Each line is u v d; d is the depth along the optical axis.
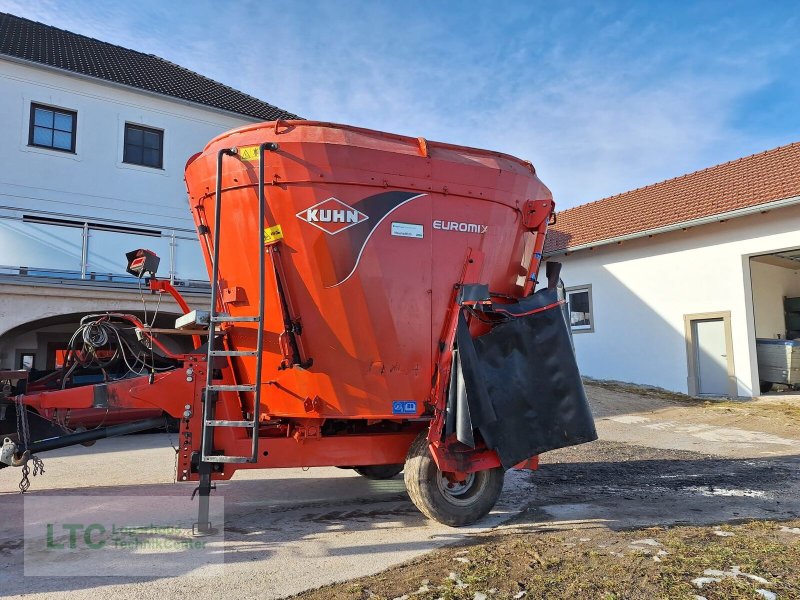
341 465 4.75
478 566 3.81
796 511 5.22
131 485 6.32
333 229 4.43
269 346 4.54
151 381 4.52
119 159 15.39
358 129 4.70
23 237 10.59
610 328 16.38
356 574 3.72
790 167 13.98
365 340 4.52
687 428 10.56
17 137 14.05
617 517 5.04
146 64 18.59
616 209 18.09
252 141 4.54
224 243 4.62
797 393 13.98
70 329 13.84
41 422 4.93
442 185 4.75
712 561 3.82
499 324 4.84
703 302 14.17
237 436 4.55
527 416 4.73
